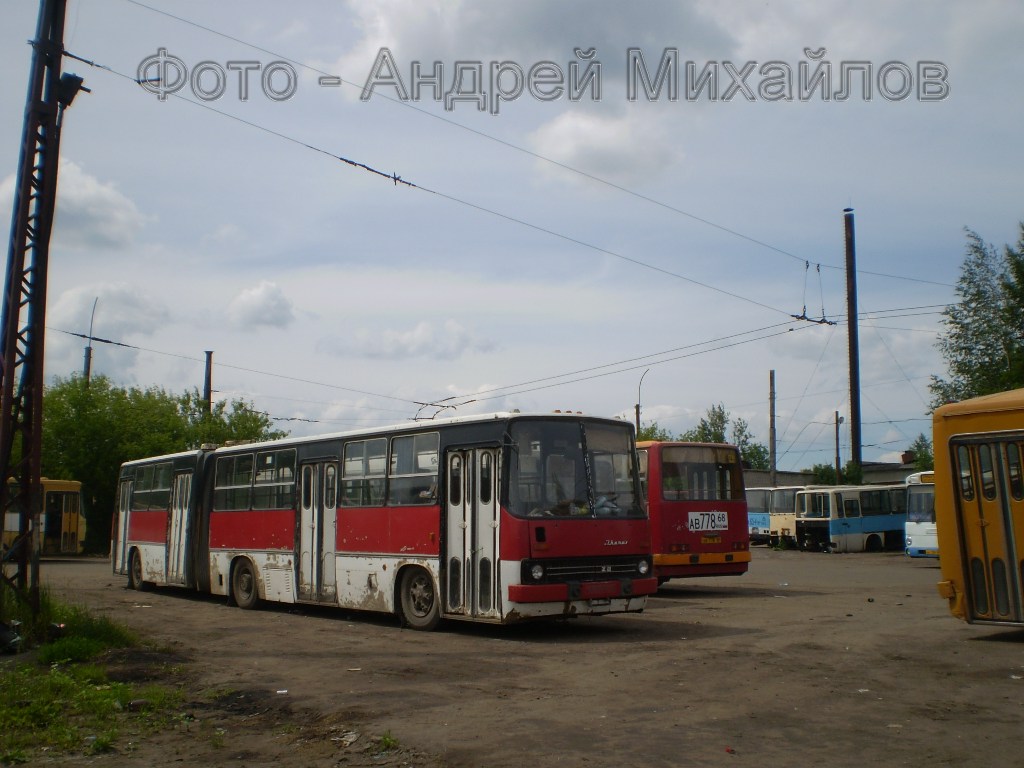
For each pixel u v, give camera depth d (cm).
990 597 1262
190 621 1670
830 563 3697
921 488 3509
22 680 1041
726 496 2195
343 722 844
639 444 2175
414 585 1529
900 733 771
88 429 4812
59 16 1365
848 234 3788
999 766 676
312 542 1759
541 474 1384
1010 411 1255
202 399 5353
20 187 1345
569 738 769
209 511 2105
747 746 738
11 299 1327
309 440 1805
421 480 1519
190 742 808
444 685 1004
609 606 1401
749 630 1421
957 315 4206
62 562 4109
